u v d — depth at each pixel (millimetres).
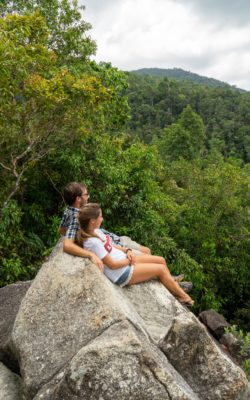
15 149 9328
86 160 11695
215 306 15016
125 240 6906
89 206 4984
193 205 16891
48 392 3633
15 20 9102
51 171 11328
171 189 21359
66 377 3557
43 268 4836
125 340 3689
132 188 12766
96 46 12594
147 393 3549
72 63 12102
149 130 92938
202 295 15398
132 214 12562
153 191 14617
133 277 5387
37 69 9070
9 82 8000
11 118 8328
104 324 4066
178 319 4359
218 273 16625
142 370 3592
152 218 12617
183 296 5785
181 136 54969
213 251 16016
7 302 5742
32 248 10672
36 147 10312
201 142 65375
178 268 13008
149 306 5359
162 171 23328
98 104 9727
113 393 3531
